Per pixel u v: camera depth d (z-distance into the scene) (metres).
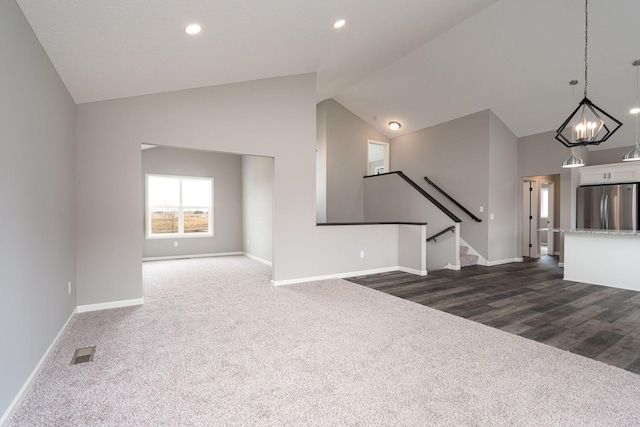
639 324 3.15
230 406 1.84
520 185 7.10
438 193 7.41
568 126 6.30
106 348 2.59
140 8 2.17
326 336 2.83
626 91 5.08
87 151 3.47
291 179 4.76
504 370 2.25
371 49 4.55
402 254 5.80
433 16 3.96
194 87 4.03
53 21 2.12
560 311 3.54
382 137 8.62
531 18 4.36
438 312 3.49
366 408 1.82
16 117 1.90
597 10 4.00
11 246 1.80
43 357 2.30
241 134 4.36
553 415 1.76
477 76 5.72
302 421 1.71
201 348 2.59
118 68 2.96
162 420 1.72
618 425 1.68
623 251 4.60
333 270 5.17
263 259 6.82
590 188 6.23
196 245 7.69
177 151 7.49
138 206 3.74
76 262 3.43
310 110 4.90
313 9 2.94
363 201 8.32
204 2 2.31
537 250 7.66
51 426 1.67
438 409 1.81
